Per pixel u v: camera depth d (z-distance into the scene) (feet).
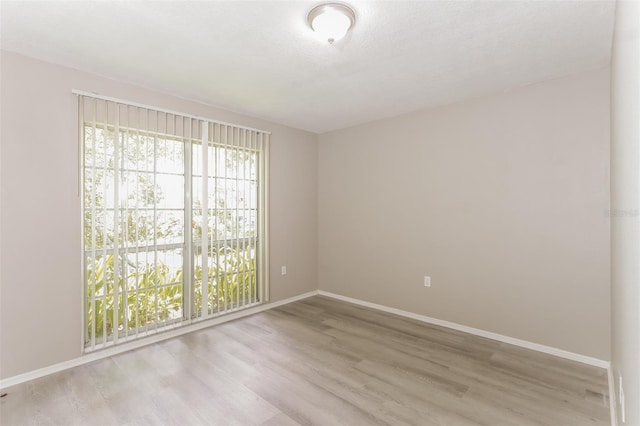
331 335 10.71
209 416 6.56
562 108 9.05
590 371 8.29
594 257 8.58
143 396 7.23
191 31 6.83
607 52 7.69
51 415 6.59
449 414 6.63
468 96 10.65
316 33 6.82
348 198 14.48
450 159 11.29
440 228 11.57
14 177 7.71
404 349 9.64
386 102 11.24
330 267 15.28
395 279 12.89
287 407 6.86
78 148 8.63
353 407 6.86
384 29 6.73
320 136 15.61
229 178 12.05
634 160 2.78
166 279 10.39
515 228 9.90
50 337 8.22
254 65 8.42
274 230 13.76
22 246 7.83
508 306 10.07
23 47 7.50
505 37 7.06
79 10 6.10
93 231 8.73
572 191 8.90
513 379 7.95
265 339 10.36
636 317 2.91
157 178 10.14
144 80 9.37
